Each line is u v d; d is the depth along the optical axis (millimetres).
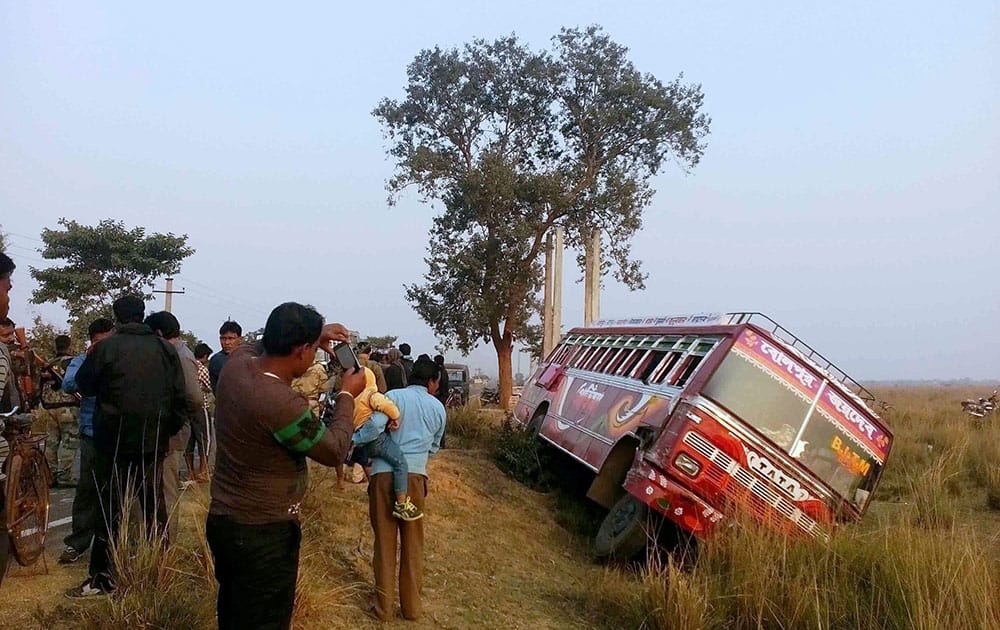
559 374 14180
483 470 11820
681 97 35438
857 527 7492
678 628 5996
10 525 5547
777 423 7930
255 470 3719
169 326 6602
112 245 26578
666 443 7723
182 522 7117
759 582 6285
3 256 4938
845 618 5949
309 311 3895
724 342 8305
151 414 5496
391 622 5750
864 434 8125
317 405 7945
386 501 5832
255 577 3738
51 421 10000
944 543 6742
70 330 22219
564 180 33812
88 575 5926
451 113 34844
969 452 14648
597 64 34406
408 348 15984
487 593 6723
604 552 8281
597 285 24250
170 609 4871
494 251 32906
